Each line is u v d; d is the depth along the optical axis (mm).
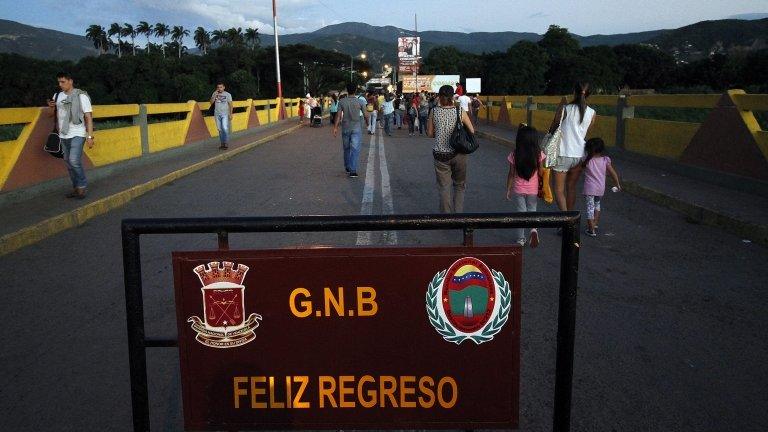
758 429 2971
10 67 90375
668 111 23891
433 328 1889
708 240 6699
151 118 42375
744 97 9000
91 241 6898
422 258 1861
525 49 116000
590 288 5098
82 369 3705
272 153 17094
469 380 1911
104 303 4852
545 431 2965
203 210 8656
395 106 28656
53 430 3027
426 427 1929
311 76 126938
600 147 6777
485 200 9258
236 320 1880
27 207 8055
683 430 2955
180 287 1868
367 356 1899
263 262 1857
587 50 126312
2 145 8438
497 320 1890
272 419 1925
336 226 1845
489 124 28172
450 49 135000
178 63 109812
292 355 1898
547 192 6430
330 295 1875
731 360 3734
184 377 1904
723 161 9492
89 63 97688
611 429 2961
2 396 3375
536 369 3605
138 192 9883
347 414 1928
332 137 23766
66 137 8586
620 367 3639
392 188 10508
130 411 3213
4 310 4703
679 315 4480
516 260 1868
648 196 9125
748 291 4996
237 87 110000
